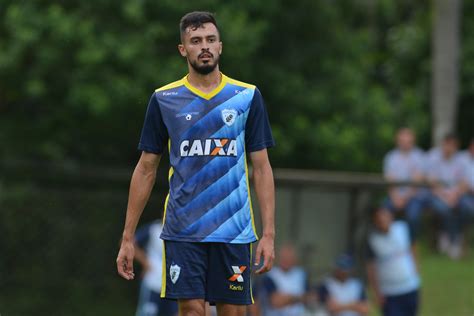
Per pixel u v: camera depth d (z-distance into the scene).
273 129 58.12
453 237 63.56
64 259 51.59
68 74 52.88
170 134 21.89
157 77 52.22
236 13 54.84
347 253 48.66
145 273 43.53
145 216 50.72
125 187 54.41
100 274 51.62
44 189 51.88
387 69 86.06
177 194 21.75
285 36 60.56
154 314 43.12
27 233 51.53
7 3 53.41
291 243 47.84
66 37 51.59
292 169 60.97
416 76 85.25
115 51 52.00
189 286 21.58
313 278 48.19
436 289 57.44
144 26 52.81
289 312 45.62
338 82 62.12
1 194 51.84
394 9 87.81
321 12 61.06
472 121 85.06
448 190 61.06
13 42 52.94
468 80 81.25
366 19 82.69
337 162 60.97
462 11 81.50
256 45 54.38
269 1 56.81
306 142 59.56
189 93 21.91
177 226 21.67
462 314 53.59
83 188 53.97
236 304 21.86
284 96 58.97
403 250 47.03
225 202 21.67
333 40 62.28
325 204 48.62
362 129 63.44
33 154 57.53
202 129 21.72
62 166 52.59
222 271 21.75
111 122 55.47
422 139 83.81
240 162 21.84
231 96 21.89
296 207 48.06
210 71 21.75
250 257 22.02
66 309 51.38
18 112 58.50
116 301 51.47
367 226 48.69
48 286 51.41
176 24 53.41
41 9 52.53
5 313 50.75
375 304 53.31
